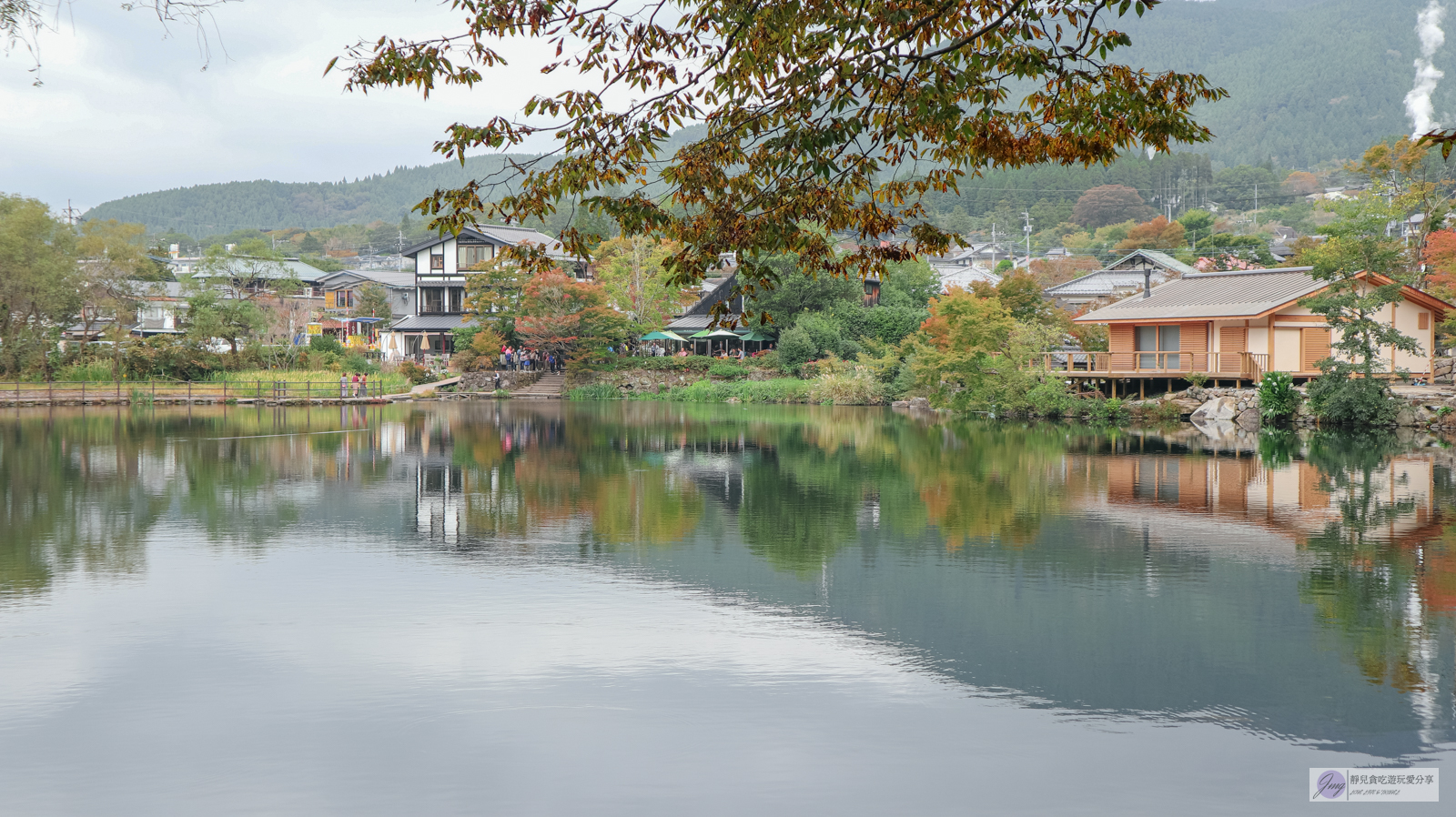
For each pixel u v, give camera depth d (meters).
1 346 61.97
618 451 30.98
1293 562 14.91
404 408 54.91
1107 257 135.88
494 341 68.81
